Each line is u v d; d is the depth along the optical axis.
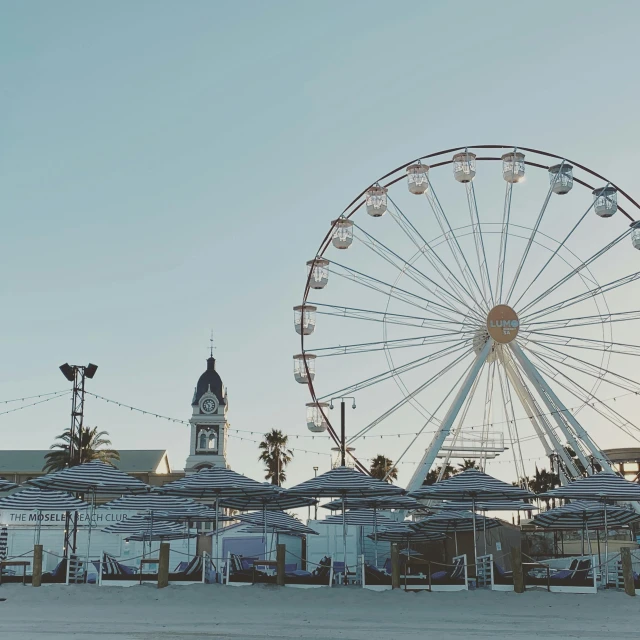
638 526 49.97
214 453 102.69
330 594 26.75
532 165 43.53
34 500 32.03
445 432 40.59
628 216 42.75
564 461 41.12
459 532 43.62
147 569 53.72
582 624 22.06
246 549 49.75
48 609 24.62
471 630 20.84
